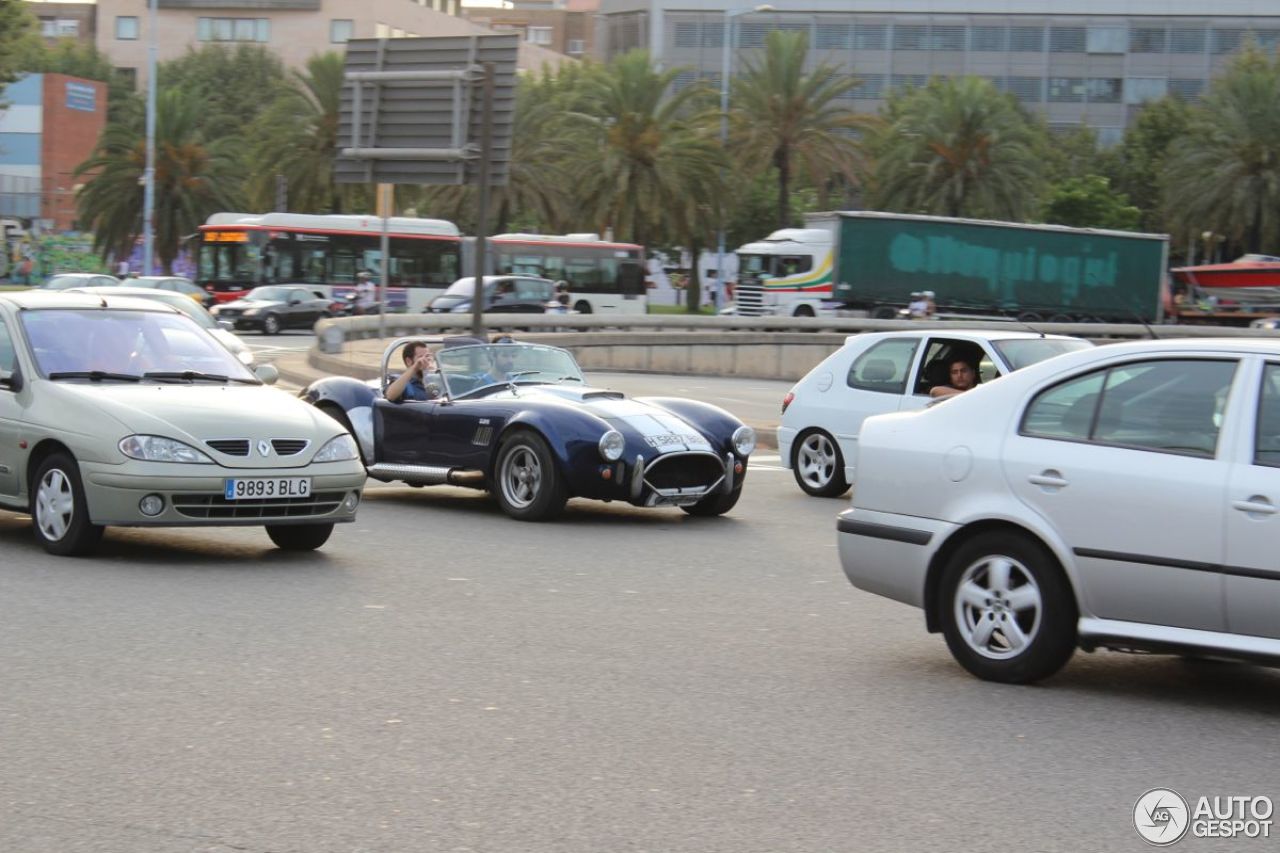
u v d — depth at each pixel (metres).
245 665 8.92
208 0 146.25
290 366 39.62
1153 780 7.04
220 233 66.06
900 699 8.55
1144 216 112.38
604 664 9.25
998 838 6.17
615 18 151.62
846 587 12.41
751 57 142.00
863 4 143.12
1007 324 56.09
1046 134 116.12
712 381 45.50
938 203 77.81
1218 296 83.56
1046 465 8.76
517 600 11.34
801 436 19.25
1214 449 8.30
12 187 99.94
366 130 27.61
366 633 9.95
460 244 69.31
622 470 15.33
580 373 17.48
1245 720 8.28
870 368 18.78
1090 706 8.50
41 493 12.52
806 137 74.56
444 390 16.61
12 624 9.87
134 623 10.01
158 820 6.20
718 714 8.10
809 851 5.98
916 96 91.69
